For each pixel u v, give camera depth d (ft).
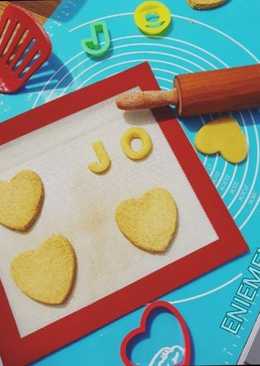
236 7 1.73
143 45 1.70
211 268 1.46
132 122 1.60
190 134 1.59
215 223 1.50
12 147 1.59
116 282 1.46
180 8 1.73
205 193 1.52
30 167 1.57
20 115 1.61
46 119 1.61
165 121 1.59
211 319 1.42
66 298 1.45
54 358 1.42
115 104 1.62
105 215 1.51
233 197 1.53
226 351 1.39
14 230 1.51
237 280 1.45
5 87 1.65
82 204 1.53
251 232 1.49
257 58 1.68
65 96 1.63
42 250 1.48
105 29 1.71
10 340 1.43
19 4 1.75
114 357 1.41
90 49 1.69
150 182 1.54
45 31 1.66
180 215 1.51
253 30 1.71
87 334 1.43
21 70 1.64
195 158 1.56
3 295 1.46
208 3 1.71
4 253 1.50
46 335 1.43
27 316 1.45
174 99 1.55
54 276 1.46
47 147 1.58
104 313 1.44
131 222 1.49
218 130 1.58
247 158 1.57
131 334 1.41
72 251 1.48
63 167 1.56
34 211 1.51
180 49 1.70
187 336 1.40
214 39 1.70
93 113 1.61
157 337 1.42
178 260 1.47
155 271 1.47
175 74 1.67
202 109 1.54
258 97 1.54
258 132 1.60
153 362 1.40
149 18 1.73
